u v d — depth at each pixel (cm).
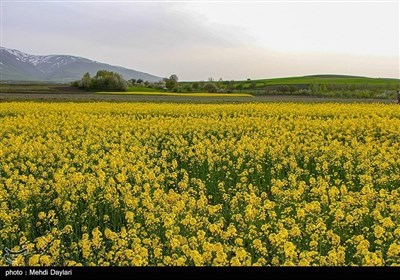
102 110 3781
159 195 1223
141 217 1162
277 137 2317
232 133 2534
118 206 1239
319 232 999
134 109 3853
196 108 3900
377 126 2606
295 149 1961
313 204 1102
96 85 9806
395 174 1590
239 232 1095
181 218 1137
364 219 1138
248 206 1086
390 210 1207
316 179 1675
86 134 2547
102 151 1997
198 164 1817
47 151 1933
